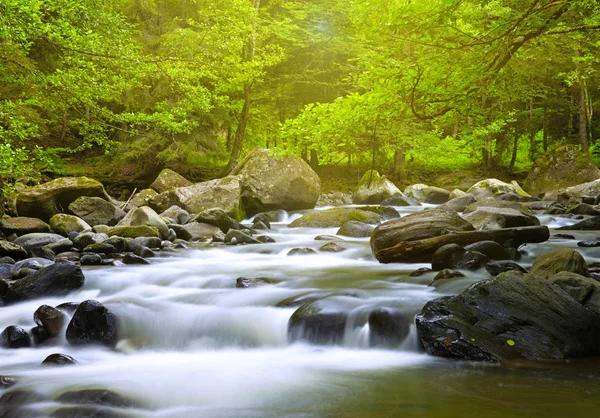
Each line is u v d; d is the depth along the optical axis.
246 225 14.20
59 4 11.31
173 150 22.36
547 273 5.72
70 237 11.90
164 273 8.03
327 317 5.20
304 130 7.99
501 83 7.76
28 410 3.61
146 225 11.56
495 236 7.83
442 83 7.16
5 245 9.37
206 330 5.60
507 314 4.64
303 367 4.49
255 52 24.22
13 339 5.33
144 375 4.38
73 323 5.34
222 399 3.78
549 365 4.20
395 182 27.72
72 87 11.66
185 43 15.98
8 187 10.70
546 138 28.73
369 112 7.59
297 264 8.77
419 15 6.21
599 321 4.61
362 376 4.16
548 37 7.80
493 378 3.93
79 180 15.35
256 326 5.50
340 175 28.97
